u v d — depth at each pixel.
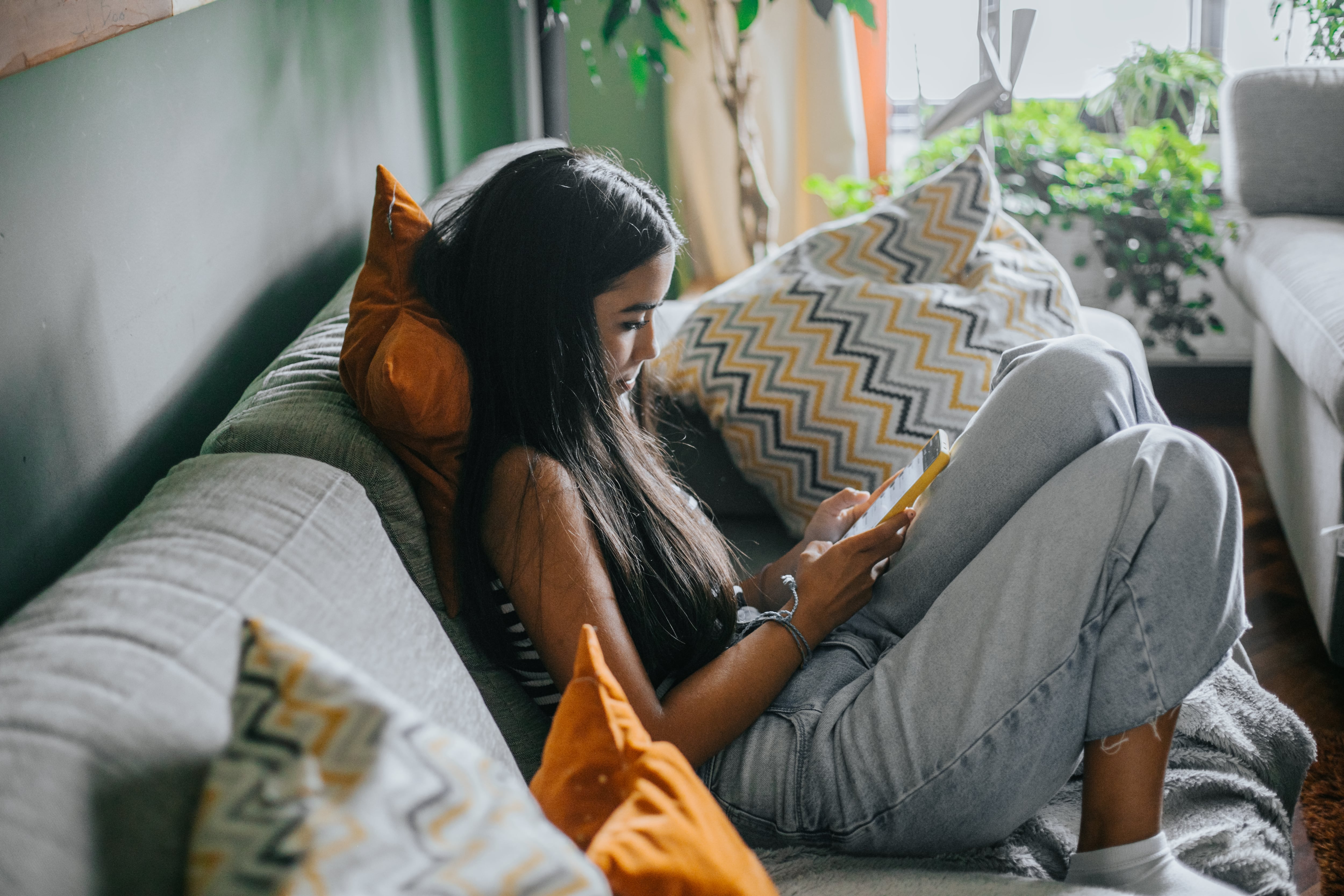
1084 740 0.97
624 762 0.67
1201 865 1.00
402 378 0.95
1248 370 3.03
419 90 2.29
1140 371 1.82
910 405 1.59
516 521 0.98
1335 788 1.59
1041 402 1.11
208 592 0.69
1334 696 1.84
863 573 1.10
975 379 1.61
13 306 0.88
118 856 0.52
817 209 3.16
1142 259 2.64
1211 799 1.10
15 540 0.88
